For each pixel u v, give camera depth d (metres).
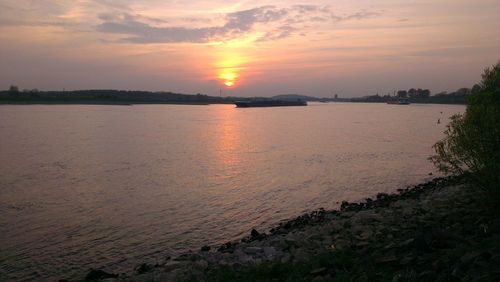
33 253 15.62
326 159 39.12
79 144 51.28
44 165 35.62
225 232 18.14
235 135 65.56
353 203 21.64
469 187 16.11
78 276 13.62
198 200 23.66
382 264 8.88
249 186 27.41
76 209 21.70
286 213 21.12
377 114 152.38
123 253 15.66
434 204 16.02
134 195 24.86
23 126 80.00
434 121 104.06
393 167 34.41
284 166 35.41
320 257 10.26
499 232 9.39
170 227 18.80
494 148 12.30
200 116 134.12
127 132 69.88
